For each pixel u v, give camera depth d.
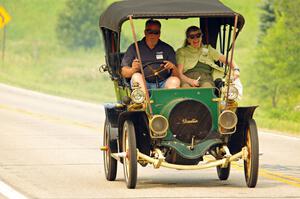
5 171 34.91
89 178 32.91
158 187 30.05
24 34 199.62
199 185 30.73
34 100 90.50
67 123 62.47
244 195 27.66
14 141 48.62
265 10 139.50
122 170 36.00
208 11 29.91
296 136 53.69
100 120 65.56
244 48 155.12
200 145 29.30
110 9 32.41
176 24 163.38
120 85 31.92
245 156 29.09
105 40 33.69
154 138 29.03
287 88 117.00
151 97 29.45
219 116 29.14
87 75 138.38
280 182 31.55
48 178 32.72
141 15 29.72
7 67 156.88
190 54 31.56
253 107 29.16
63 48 181.88
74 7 186.25
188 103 29.33
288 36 120.94
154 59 30.95
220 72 31.72
